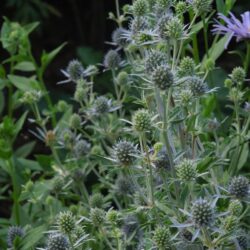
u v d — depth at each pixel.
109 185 1.09
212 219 0.85
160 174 0.92
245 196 0.90
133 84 1.13
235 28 1.00
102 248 0.97
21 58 1.21
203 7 0.97
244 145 1.04
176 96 0.97
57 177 1.09
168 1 0.98
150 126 0.88
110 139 1.10
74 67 1.12
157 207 0.91
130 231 0.96
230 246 0.91
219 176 1.00
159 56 0.93
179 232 0.89
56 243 0.90
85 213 1.04
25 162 1.18
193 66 0.97
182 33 0.94
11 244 1.02
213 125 1.02
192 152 0.96
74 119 1.11
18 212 1.11
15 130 1.12
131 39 1.02
